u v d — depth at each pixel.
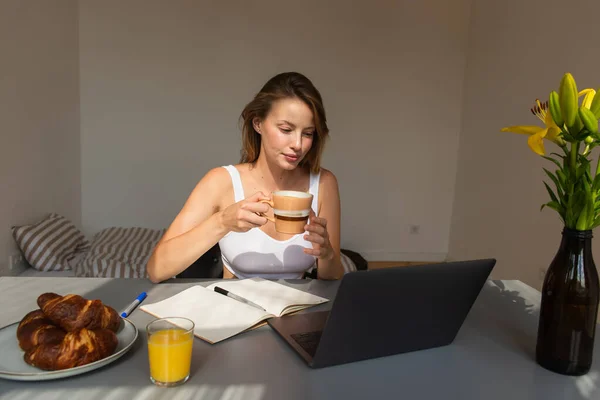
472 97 4.02
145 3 3.61
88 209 3.73
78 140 3.60
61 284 1.21
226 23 3.74
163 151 3.78
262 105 1.32
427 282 0.84
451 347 0.94
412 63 4.09
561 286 0.83
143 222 3.83
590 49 2.70
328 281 1.32
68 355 0.76
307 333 0.95
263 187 1.52
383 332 0.86
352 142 4.09
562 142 0.85
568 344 0.83
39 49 2.84
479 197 3.88
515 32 3.43
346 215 4.19
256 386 0.76
